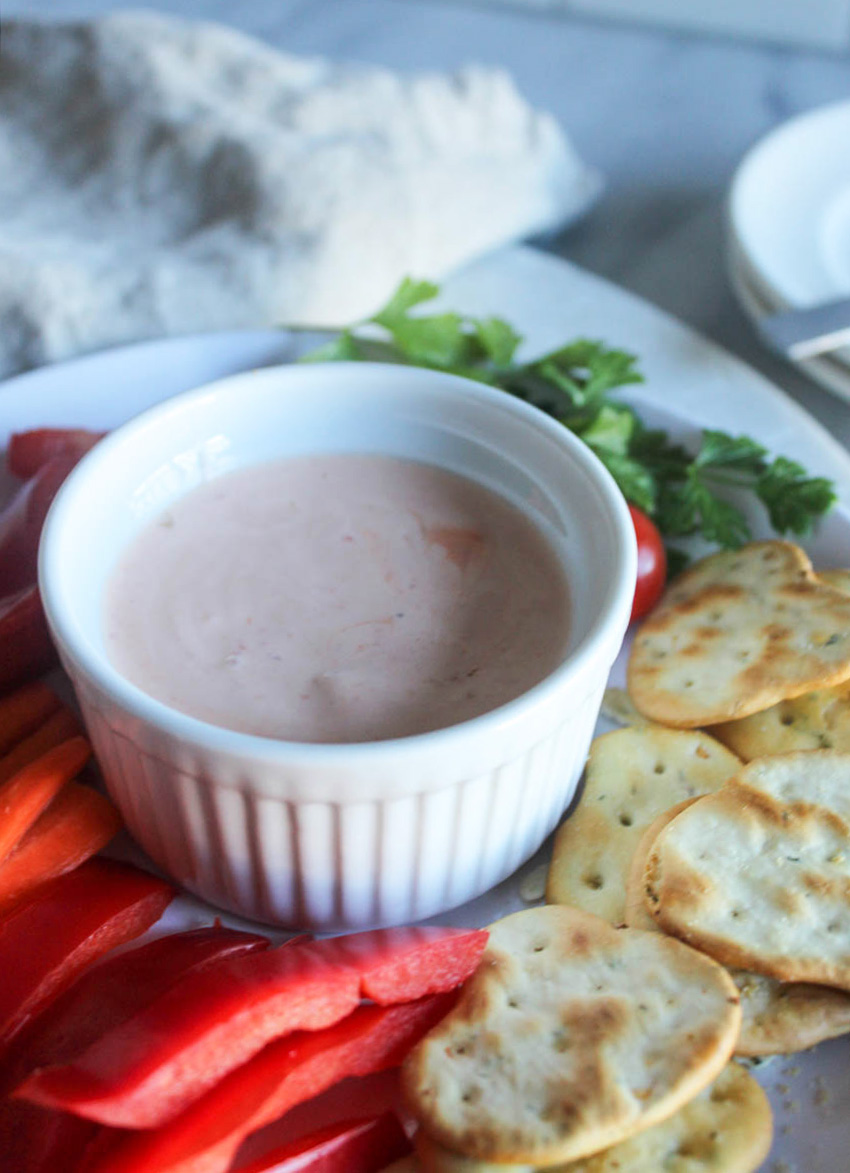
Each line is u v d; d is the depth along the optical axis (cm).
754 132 57
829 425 44
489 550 34
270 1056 28
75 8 62
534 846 33
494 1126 28
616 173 54
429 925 32
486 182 47
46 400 40
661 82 60
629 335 44
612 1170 28
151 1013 28
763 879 31
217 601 33
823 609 35
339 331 41
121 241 44
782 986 30
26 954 30
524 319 45
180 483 35
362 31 63
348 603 33
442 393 35
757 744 34
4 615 34
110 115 46
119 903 31
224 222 44
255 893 32
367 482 35
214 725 30
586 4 68
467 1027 29
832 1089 30
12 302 41
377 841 30
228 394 35
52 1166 28
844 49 65
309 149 45
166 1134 27
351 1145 29
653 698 35
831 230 47
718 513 38
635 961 30
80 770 33
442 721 31
